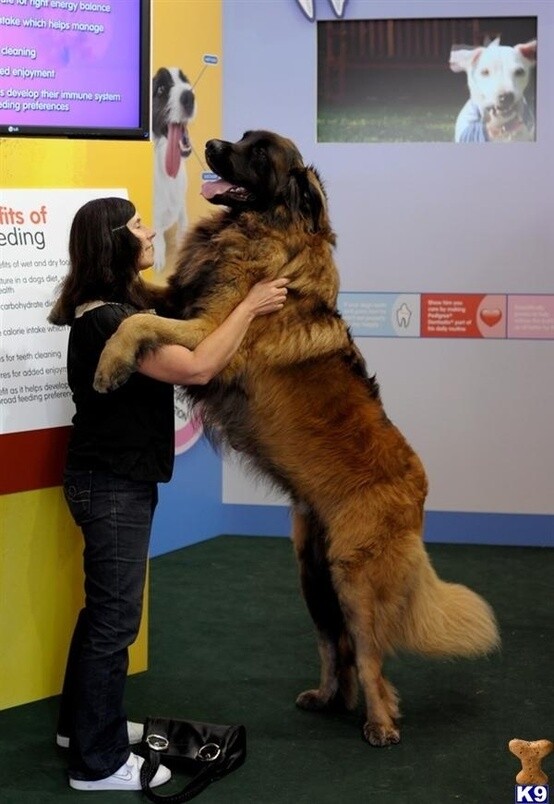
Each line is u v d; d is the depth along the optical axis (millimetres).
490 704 3797
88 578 3123
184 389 3576
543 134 5547
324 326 3451
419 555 3457
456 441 5824
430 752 3400
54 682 3855
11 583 3674
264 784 3174
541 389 5723
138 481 3076
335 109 5672
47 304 3625
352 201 5707
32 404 3625
